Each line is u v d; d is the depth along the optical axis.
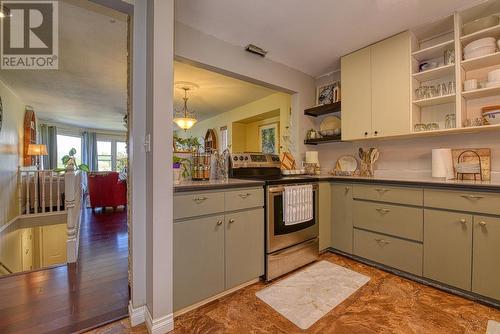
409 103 2.31
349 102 2.77
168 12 1.53
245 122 5.32
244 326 1.55
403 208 2.16
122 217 4.86
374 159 2.84
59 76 3.51
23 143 5.09
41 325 1.55
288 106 3.95
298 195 2.37
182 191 1.64
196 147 2.58
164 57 1.51
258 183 2.10
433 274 1.98
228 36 2.39
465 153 2.24
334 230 2.73
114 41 2.54
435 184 1.96
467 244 1.81
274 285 2.07
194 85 3.71
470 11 2.04
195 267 1.71
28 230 4.75
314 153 3.15
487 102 2.13
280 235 2.23
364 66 2.63
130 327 1.55
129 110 1.72
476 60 2.01
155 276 1.47
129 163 1.71
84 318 1.62
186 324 1.58
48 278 2.21
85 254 2.84
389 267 2.27
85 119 6.76
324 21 2.16
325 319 1.61
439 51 2.30
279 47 2.62
